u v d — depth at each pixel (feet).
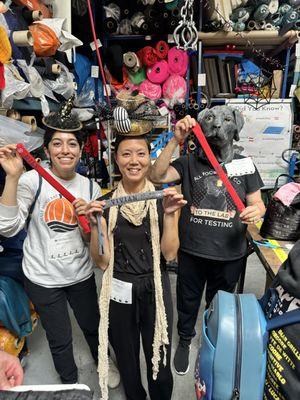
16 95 4.25
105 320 3.44
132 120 3.11
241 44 9.60
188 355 5.04
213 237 4.16
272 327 2.24
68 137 3.57
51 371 5.04
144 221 3.29
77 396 1.87
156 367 3.44
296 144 9.96
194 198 4.23
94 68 8.74
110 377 4.74
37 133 5.20
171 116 9.21
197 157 4.38
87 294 4.18
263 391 2.31
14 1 4.83
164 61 8.95
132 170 3.21
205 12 8.57
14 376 2.18
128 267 3.34
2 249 4.64
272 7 8.54
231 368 2.26
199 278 4.60
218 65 9.46
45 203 3.75
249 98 9.41
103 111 4.33
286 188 4.37
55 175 3.86
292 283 2.12
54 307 4.01
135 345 3.64
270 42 9.39
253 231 4.71
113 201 3.06
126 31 9.09
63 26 6.04
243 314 2.37
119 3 9.24
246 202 4.21
